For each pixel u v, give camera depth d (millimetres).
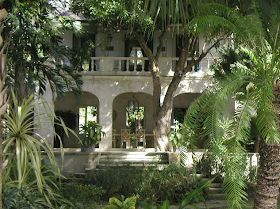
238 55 16953
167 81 21500
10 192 6457
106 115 21594
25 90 10656
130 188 15141
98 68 21625
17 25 9508
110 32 19891
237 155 6527
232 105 11789
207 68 21422
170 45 22406
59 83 12125
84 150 18906
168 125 19625
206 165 16266
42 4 10555
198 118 7176
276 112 7406
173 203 15141
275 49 7270
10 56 10281
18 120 6863
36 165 6832
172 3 6840
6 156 7336
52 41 11617
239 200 6477
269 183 7809
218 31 8234
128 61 21672
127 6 8047
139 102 23969
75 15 20078
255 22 7043
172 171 15609
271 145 7742
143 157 19359
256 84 6934
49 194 7621
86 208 10664
